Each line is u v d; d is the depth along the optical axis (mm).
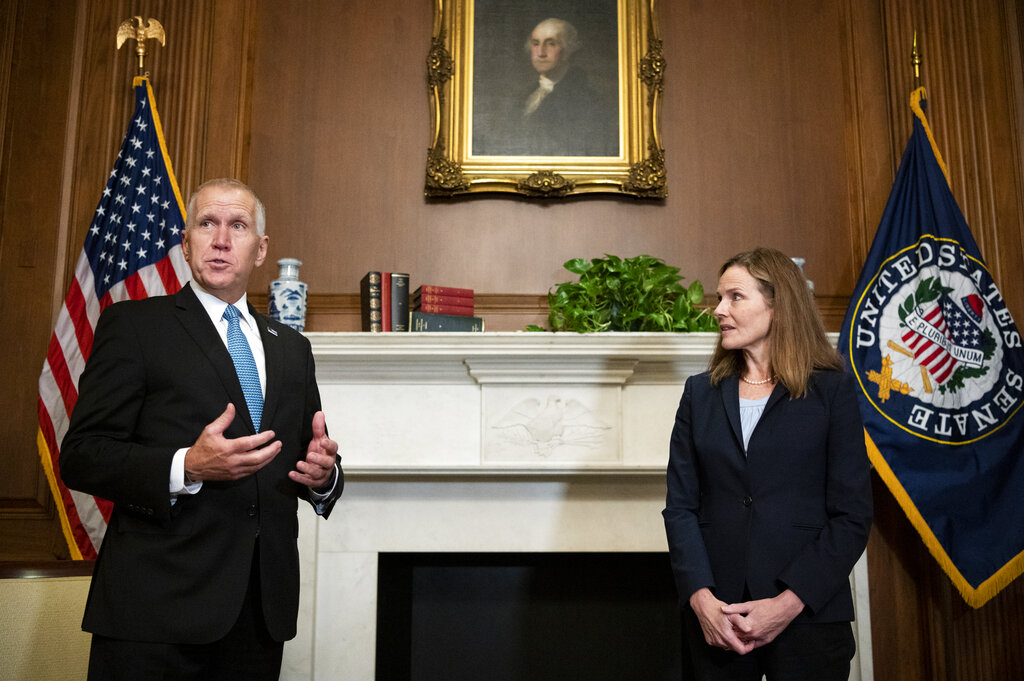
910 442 2928
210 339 1812
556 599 3148
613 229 3480
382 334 2846
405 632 3121
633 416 2939
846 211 3516
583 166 3465
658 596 3150
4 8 3502
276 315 2994
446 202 3494
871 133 3547
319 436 1738
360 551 2936
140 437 1723
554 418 2904
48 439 2961
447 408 2934
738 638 1754
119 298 3055
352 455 2906
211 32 3553
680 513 1981
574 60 3547
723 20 3621
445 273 3447
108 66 3498
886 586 3168
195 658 1645
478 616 3135
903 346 3008
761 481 1883
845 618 1804
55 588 2178
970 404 2967
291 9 3584
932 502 2883
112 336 1746
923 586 3160
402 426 2922
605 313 3070
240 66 3535
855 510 1820
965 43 3564
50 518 3205
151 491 1583
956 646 3090
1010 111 3514
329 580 2918
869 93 3572
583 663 3123
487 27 3564
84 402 1691
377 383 2943
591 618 3143
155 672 1581
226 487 1722
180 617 1603
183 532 1655
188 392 1738
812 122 3564
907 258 3115
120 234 3115
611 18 3564
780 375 1952
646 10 3566
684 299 3000
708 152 3541
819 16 3625
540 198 3496
